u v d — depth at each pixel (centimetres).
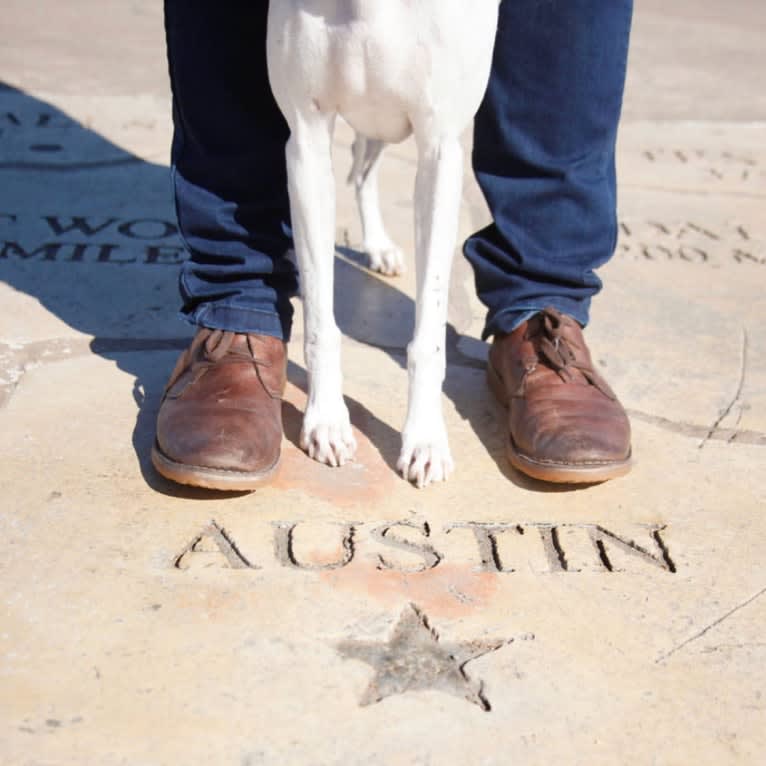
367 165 274
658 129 440
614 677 150
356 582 165
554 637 157
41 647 147
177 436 183
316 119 171
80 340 237
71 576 162
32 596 157
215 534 174
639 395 229
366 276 281
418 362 189
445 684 146
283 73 167
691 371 241
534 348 207
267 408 193
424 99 164
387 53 158
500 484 194
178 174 198
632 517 187
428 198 177
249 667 147
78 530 172
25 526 172
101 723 136
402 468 192
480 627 158
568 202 205
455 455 202
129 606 156
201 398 191
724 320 269
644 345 252
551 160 203
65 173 340
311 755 133
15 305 250
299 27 160
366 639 154
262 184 197
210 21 184
